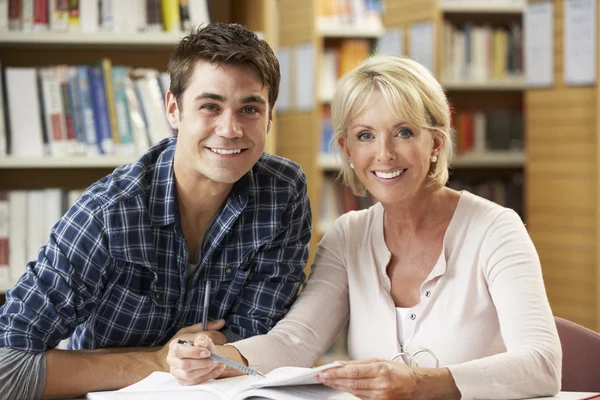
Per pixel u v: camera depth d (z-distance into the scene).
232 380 1.99
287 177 2.36
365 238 2.39
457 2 5.94
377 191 2.22
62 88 3.35
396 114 2.16
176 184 2.20
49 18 3.35
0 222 3.36
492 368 1.89
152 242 2.16
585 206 4.82
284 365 2.18
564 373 2.27
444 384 1.83
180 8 3.42
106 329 2.22
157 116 3.41
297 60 5.87
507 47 6.09
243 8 3.63
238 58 2.02
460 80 6.00
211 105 2.04
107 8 3.38
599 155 4.71
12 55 3.61
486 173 6.41
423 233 2.29
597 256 4.75
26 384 1.97
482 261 2.18
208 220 2.25
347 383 1.76
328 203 5.96
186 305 2.28
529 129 5.16
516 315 2.05
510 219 2.22
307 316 2.32
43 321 2.03
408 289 2.28
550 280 5.04
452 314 2.18
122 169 2.24
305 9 5.75
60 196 3.41
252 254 2.31
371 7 6.17
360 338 2.31
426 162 2.22
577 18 4.80
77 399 2.01
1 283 3.34
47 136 3.34
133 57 3.70
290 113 5.98
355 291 2.34
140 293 2.20
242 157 2.08
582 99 4.80
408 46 5.98
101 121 3.37
